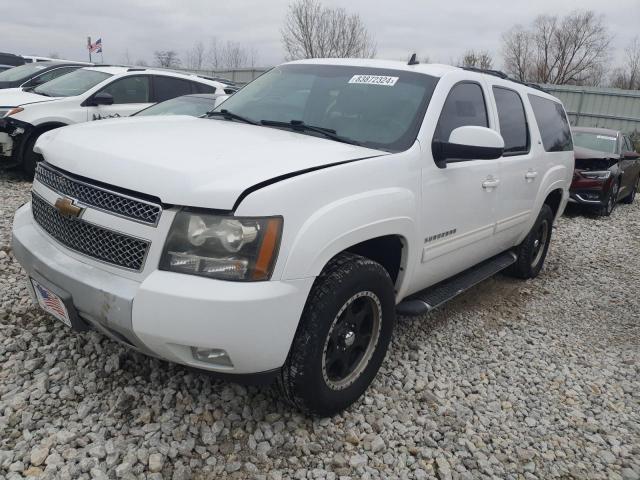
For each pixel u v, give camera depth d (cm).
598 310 514
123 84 865
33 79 1055
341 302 263
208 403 287
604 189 1011
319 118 348
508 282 568
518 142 461
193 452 255
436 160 330
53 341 331
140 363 314
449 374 355
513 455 284
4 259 446
